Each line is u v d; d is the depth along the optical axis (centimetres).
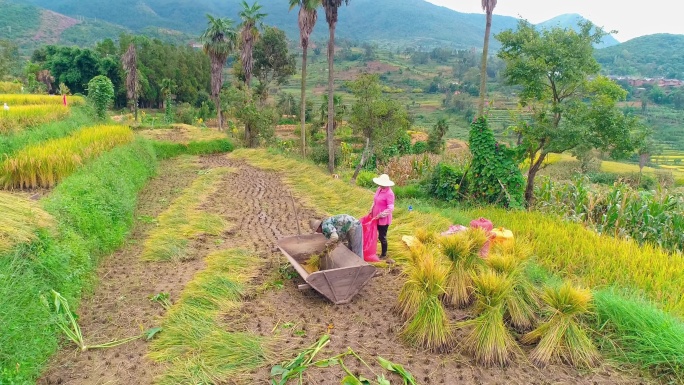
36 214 651
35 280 540
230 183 1514
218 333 507
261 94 4903
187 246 830
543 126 1349
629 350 507
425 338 504
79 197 833
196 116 5575
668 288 666
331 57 1917
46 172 1034
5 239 558
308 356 477
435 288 529
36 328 477
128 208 972
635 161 5572
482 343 483
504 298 546
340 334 528
